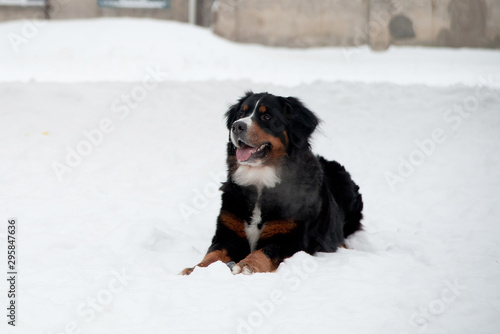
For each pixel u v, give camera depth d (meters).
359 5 24.30
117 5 25.39
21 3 24.78
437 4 24.75
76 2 25.12
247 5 24.30
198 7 25.69
